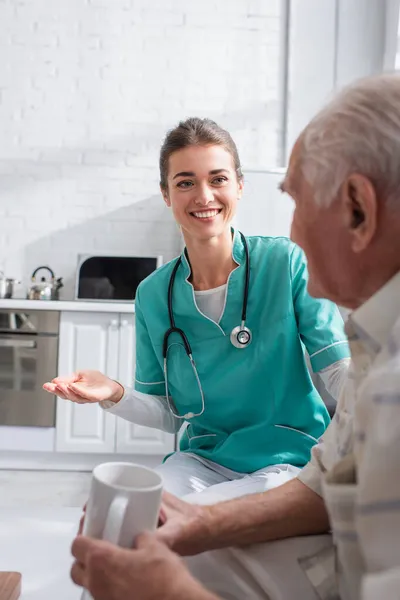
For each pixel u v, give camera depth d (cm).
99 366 337
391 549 49
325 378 141
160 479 69
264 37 402
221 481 139
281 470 135
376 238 62
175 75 402
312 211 67
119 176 403
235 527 84
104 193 403
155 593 60
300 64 398
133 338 337
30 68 399
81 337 337
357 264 65
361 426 54
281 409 141
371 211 61
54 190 402
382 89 62
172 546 81
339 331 142
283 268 145
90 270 368
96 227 403
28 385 336
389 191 60
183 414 150
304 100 399
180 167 141
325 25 396
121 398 145
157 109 402
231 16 402
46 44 399
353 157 61
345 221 64
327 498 65
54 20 399
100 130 402
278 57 402
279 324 142
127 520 66
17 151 400
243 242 148
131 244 404
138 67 401
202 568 85
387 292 61
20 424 335
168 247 404
